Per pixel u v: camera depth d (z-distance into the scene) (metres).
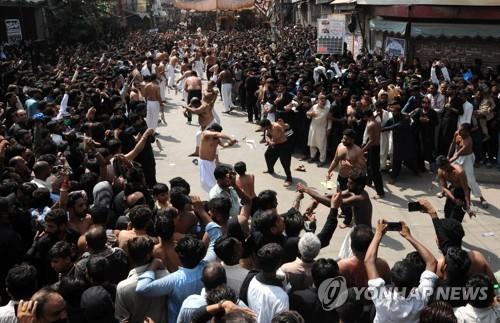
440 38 16.69
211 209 5.31
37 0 29.05
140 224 4.89
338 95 11.06
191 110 11.45
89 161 7.20
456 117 10.28
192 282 4.11
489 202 9.23
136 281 4.13
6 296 5.29
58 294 3.69
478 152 10.52
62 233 5.14
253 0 32.72
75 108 11.05
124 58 21.16
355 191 6.30
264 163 11.64
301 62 16.86
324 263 4.07
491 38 15.83
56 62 26.16
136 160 8.70
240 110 17.19
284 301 3.89
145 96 13.39
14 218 5.61
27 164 7.56
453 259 4.43
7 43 26.38
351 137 8.20
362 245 4.50
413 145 10.12
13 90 12.41
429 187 9.97
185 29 58.00
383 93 10.52
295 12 49.56
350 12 22.14
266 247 3.97
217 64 19.19
